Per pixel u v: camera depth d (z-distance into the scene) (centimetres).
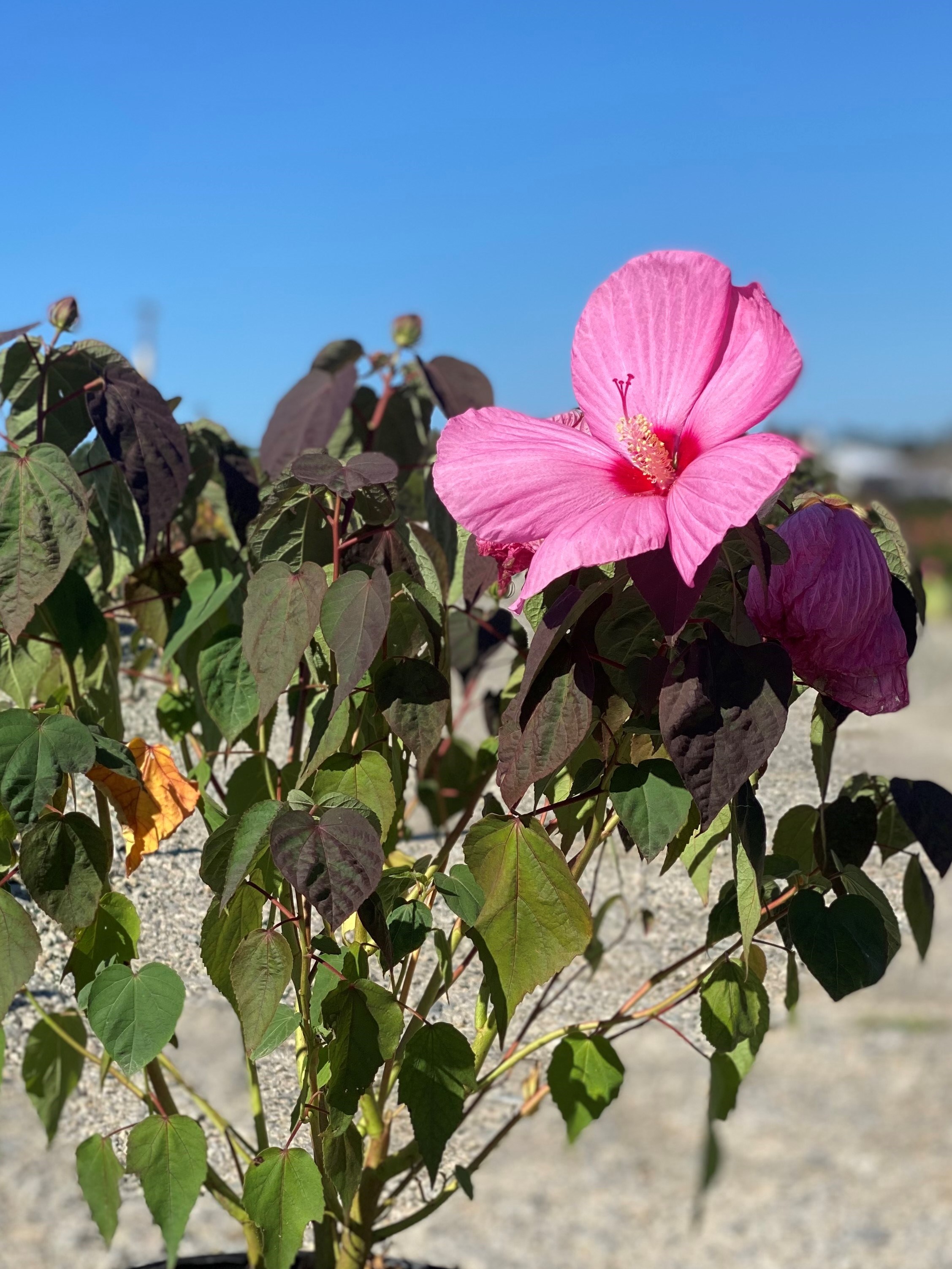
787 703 60
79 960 75
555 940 67
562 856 67
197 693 91
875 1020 256
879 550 63
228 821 68
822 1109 218
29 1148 197
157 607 94
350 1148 69
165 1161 74
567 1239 181
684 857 80
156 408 82
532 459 63
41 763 67
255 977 65
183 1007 69
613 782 67
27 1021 107
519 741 64
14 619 71
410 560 74
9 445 73
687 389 64
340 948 73
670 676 60
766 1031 78
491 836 67
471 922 66
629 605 65
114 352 82
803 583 62
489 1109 124
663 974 81
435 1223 187
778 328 60
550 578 56
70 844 70
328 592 67
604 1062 79
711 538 54
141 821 75
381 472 69
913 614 73
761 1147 206
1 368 88
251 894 72
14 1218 173
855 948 71
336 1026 66
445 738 114
